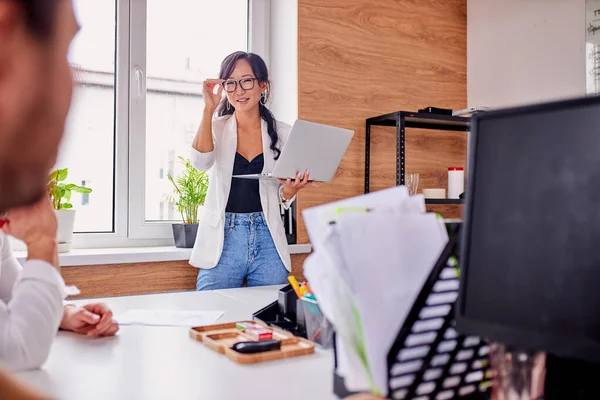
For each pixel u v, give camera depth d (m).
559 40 2.53
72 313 0.99
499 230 0.50
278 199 2.19
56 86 0.16
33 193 0.16
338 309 0.47
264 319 1.05
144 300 1.34
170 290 2.21
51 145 0.16
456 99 3.01
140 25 2.39
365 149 2.70
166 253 2.15
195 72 2.55
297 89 2.53
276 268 2.14
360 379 0.47
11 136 0.15
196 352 0.85
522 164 0.49
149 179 2.46
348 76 2.66
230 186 2.12
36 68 0.15
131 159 2.38
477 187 0.52
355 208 0.50
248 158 2.19
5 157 0.15
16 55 0.15
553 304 0.45
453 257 0.53
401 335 0.49
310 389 0.66
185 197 2.37
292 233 2.47
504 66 2.82
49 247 0.77
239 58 2.13
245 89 2.09
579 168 0.45
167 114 2.49
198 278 2.13
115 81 2.36
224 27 2.64
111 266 2.07
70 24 0.16
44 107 0.15
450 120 2.57
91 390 0.66
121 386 0.67
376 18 2.76
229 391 0.66
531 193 0.48
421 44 2.90
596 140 0.44
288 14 2.59
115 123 2.36
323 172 2.11
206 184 2.38
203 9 2.58
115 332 0.97
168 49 2.48
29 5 0.15
